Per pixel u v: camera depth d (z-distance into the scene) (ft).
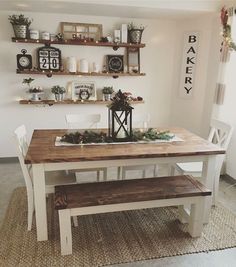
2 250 6.81
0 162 12.85
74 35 11.98
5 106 12.31
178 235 7.57
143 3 10.26
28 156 6.58
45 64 12.01
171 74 13.78
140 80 13.51
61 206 6.23
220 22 11.30
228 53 10.43
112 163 7.06
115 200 6.49
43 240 7.17
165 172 11.81
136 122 10.65
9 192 9.83
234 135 10.85
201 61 12.57
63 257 6.59
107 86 13.14
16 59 11.82
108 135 8.34
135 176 11.42
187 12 11.14
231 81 10.72
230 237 7.53
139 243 7.18
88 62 12.60
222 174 11.50
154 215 8.55
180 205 7.76
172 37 13.28
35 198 6.80
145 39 13.01
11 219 8.12
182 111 13.76
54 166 6.68
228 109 10.97
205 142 8.13
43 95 12.52
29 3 9.99
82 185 7.22
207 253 6.89
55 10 11.09
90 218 8.30
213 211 8.85
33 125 12.79
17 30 11.09
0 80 11.97
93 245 7.06
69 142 7.73
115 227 7.88
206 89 12.59
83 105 13.08
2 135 12.61
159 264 6.47
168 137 8.29
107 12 11.35
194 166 8.79
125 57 12.96
